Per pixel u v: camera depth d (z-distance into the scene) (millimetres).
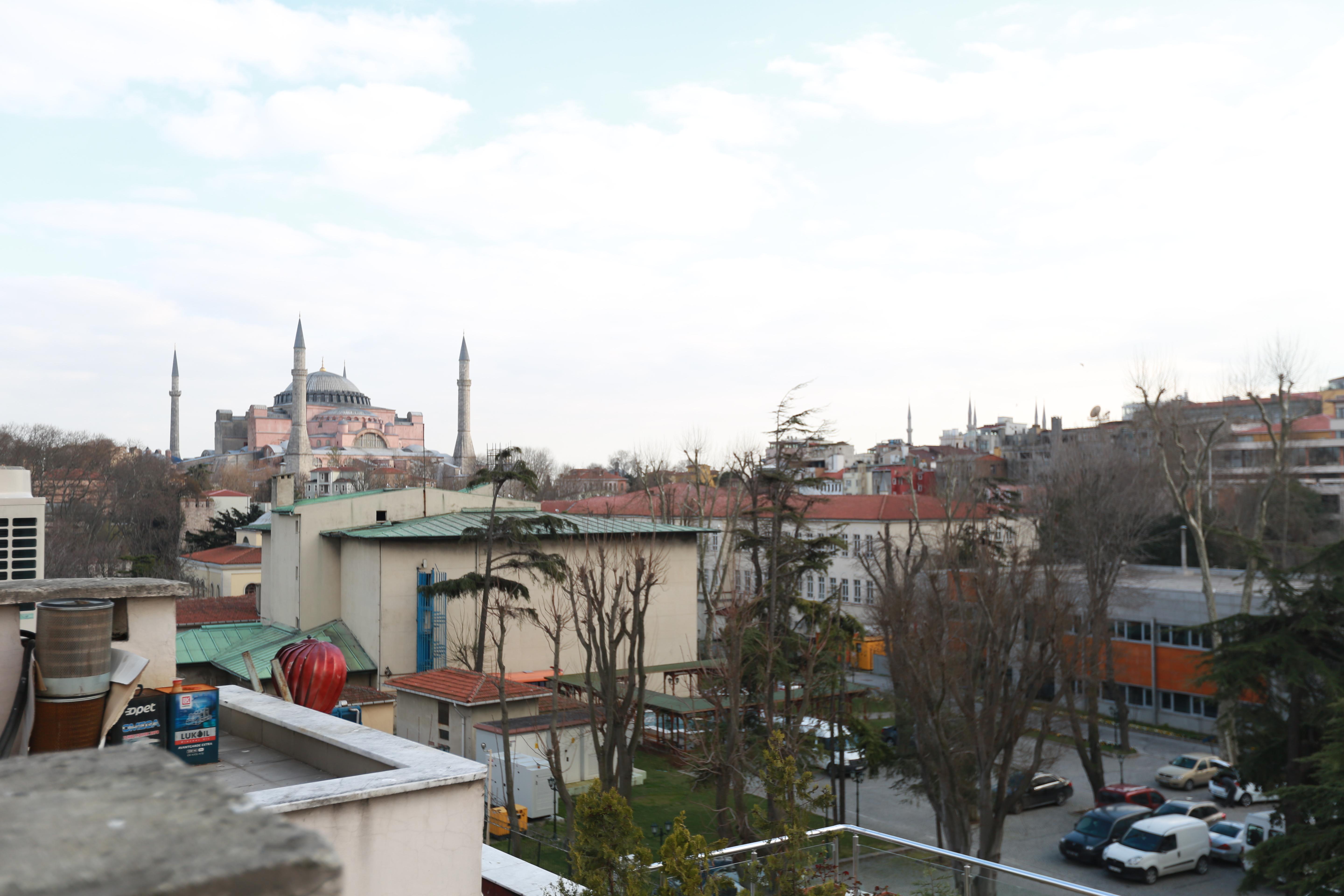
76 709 7691
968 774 30875
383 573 44938
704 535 53562
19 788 1704
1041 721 41281
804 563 35438
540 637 47312
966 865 12023
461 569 46594
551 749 30250
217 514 112188
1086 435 87000
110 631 7980
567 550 48031
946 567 35375
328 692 12125
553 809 33156
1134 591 55312
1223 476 72312
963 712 28453
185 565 84062
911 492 60062
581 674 46750
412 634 45531
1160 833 31984
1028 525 64250
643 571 30359
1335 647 26656
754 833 25859
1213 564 68000
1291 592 27016
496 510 47500
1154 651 54969
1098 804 38156
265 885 1332
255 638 48594
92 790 1694
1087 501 50875
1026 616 32406
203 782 1799
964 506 57906
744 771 27906
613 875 12344
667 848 11516
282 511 49844
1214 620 44531
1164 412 65938
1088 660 38875
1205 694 52000
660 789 37000
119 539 106812
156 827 1476
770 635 29594
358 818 6629
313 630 47312
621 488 140250
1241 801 39969
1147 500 59531
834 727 36062
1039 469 82688
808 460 39688
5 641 8102
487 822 30250
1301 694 26344
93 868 1274
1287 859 20297
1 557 28500
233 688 10578
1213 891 30625
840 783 34594
